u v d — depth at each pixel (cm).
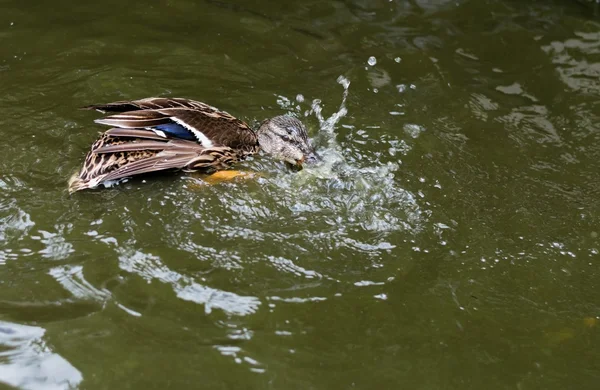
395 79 1002
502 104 966
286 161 852
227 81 968
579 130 923
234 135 844
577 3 1196
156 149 765
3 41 994
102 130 824
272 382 531
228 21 1106
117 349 546
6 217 669
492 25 1142
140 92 915
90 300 588
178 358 543
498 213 757
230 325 579
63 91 896
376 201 758
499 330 607
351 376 545
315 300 615
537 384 557
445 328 603
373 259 673
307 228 706
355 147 850
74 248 640
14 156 759
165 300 595
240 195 749
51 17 1068
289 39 1077
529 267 684
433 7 1183
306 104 934
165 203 719
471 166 833
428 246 698
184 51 1019
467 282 657
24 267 616
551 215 761
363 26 1127
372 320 602
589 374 572
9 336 549
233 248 663
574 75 1037
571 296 653
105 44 1014
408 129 893
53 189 718
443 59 1055
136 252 642
